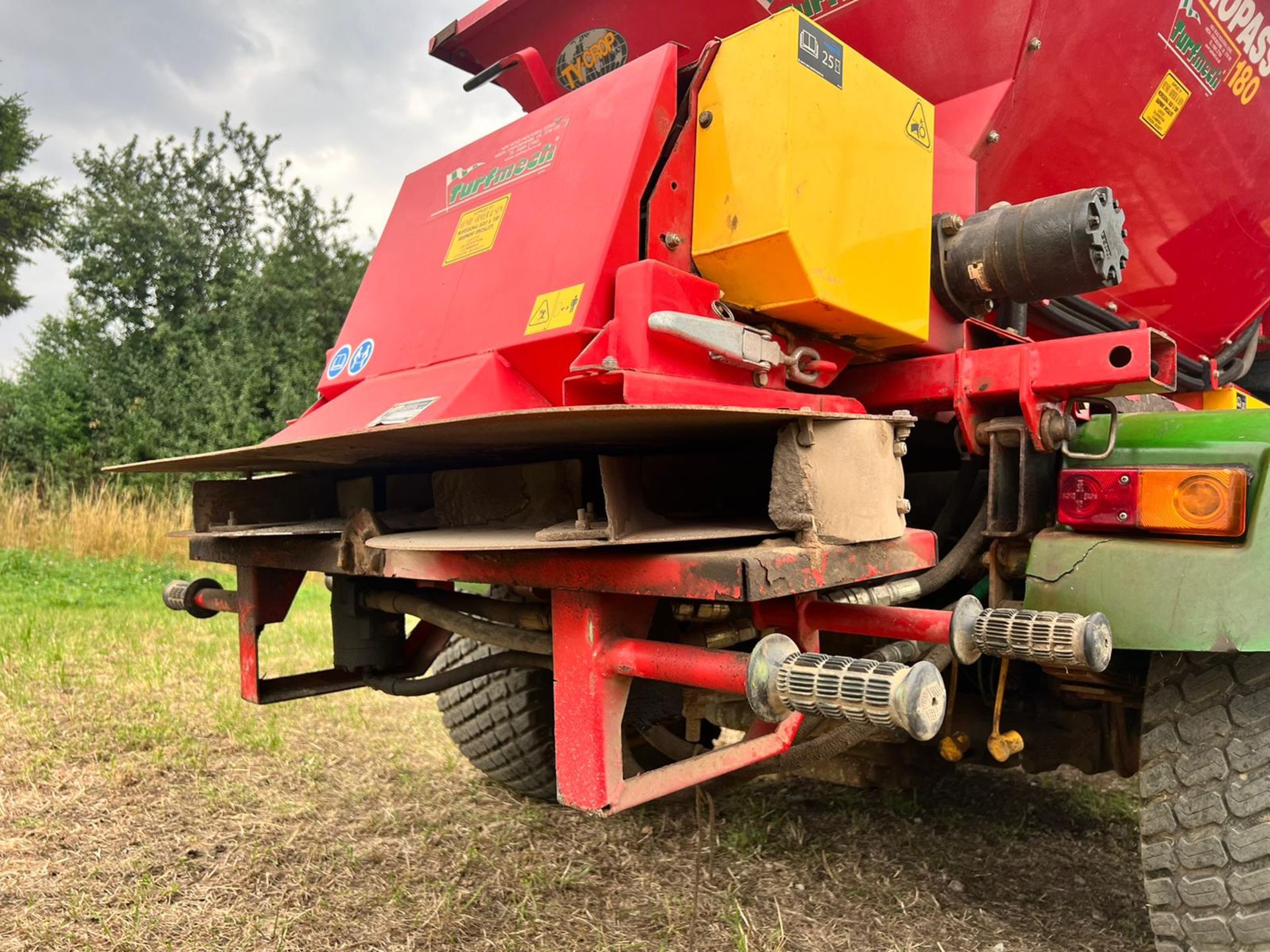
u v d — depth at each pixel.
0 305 21.11
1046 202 2.26
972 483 2.69
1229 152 3.28
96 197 17.83
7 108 20.19
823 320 2.09
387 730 4.27
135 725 4.02
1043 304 3.02
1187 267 3.55
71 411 15.73
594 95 2.25
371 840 3.01
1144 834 2.04
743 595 1.48
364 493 2.57
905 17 2.57
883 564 1.86
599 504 1.91
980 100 2.58
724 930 2.47
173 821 3.05
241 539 2.59
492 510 2.13
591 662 1.77
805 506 1.64
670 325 1.80
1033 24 2.48
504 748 3.35
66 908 2.41
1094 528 2.07
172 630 6.18
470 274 2.34
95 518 10.48
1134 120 2.91
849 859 3.01
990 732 2.79
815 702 1.42
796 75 1.92
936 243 2.36
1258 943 1.86
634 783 1.79
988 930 2.53
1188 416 2.15
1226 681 2.01
